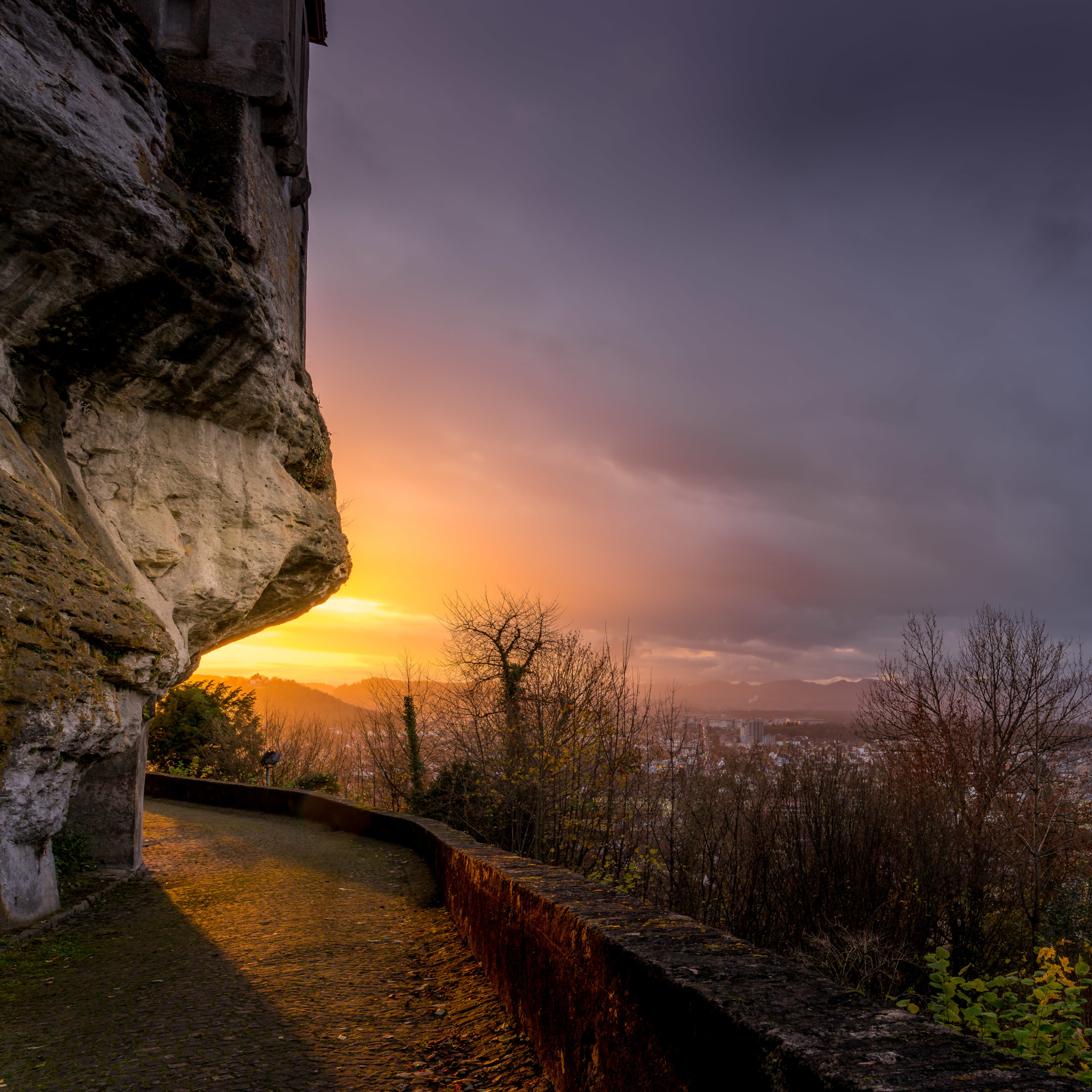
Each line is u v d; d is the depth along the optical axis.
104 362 9.55
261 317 10.23
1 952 7.35
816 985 2.54
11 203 7.57
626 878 16.45
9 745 6.99
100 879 11.08
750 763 23.52
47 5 7.67
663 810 17.83
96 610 8.28
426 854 12.78
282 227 12.94
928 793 24.06
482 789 17.64
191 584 11.26
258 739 31.62
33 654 7.23
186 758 28.55
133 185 8.20
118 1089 4.43
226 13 10.95
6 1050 5.07
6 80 7.09
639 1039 2.88
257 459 12.46
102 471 10.06
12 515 7.44
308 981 6.70
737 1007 2.29
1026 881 21.72
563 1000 3.89
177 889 10.99
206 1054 4.98
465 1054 4.84
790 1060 1.95
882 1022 2.17
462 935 7.70
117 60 8.44
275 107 11.36
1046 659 26.19
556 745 16.39
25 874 8.26
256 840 15.86
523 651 18.11
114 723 8.66
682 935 3.30
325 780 28.75
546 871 5.90
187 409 10.99
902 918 19.28
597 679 17.38
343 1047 5.09
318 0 16.08
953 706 27.03
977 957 19.47
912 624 29.23
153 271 8.75
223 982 6.68
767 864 19.62
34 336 8.75
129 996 6.28
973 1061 1.90
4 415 8.37
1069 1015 6.28
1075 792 23.78
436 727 19.66
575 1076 3.61
